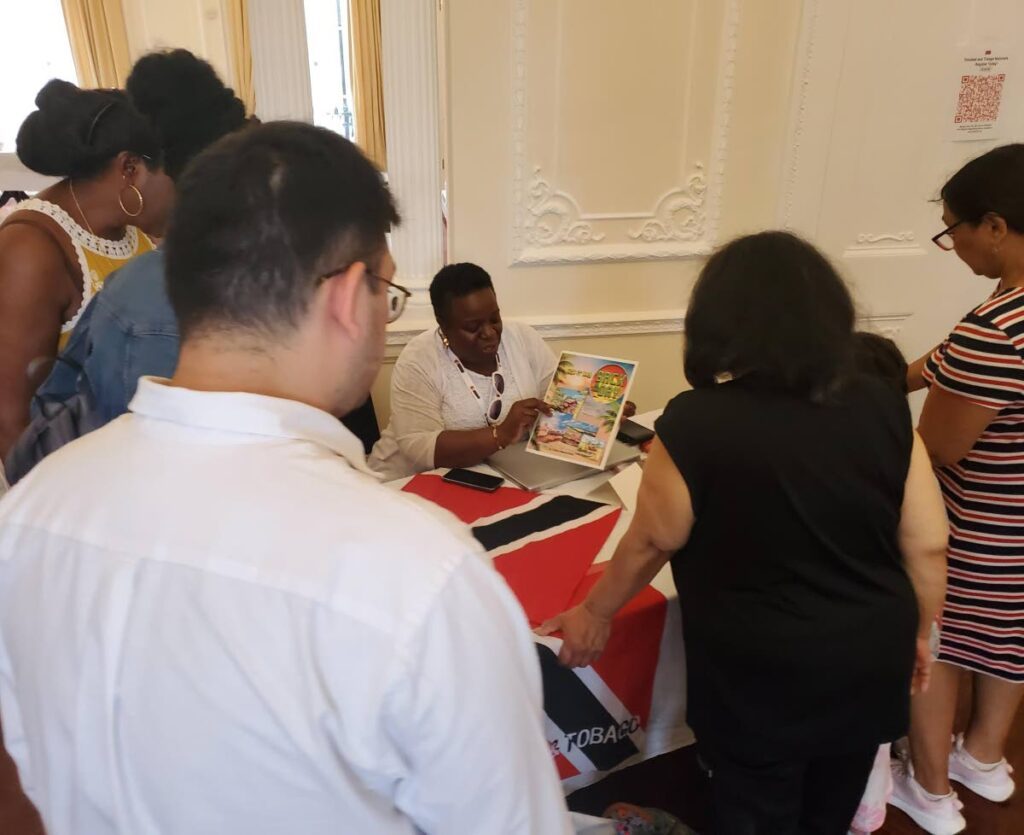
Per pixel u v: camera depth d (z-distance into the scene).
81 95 1.15
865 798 1.45
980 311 1.36
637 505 1.09
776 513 0.99
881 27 2.44
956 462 1.48
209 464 0.54
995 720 1.71
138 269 1.03
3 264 1.15
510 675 0.54
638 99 2.41
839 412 0.99
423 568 0.51
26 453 1.05
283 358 0.56
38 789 0.59
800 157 2.54
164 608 0.51
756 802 1.14
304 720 0.49
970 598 1.55
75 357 1.08
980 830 1.71
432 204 2.53
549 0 2.24
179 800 0.52
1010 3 2.49
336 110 6.70
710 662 1.10
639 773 1.80
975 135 2.63
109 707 0.52
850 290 1.06
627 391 1.65
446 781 0.52
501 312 2.57
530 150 2.39
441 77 2.36
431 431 1.83
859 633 1.02
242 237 0.53
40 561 0.57
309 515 0.52
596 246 2.55
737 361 1.00
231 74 6.45
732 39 2.39
